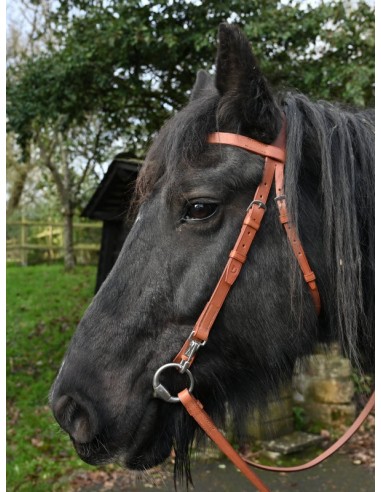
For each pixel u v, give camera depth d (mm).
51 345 6152
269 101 1237
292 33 4164
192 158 1210
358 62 4285
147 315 1233
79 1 4801
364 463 3750
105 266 5746
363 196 1290
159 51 4512
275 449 3828
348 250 1210
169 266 1220
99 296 1297
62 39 5527
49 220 16734
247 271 1212
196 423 1382
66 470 3664
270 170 1212
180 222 1219
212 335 1239
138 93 4980
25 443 4012
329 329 1349
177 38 4305
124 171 4898
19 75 5645
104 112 5703
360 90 3859
